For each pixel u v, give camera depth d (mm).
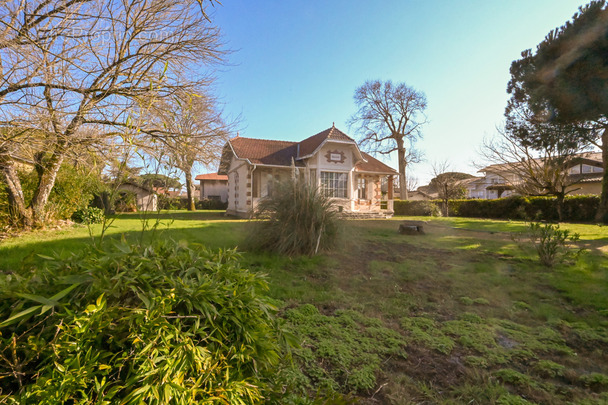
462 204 24234
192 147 7875
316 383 2301
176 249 1679
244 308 1472
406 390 2260
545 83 13734
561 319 3508
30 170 10680
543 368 2537
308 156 17750
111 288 1212
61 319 1100
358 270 5434
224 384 1258
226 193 43219
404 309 3732
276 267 5352
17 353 1094
